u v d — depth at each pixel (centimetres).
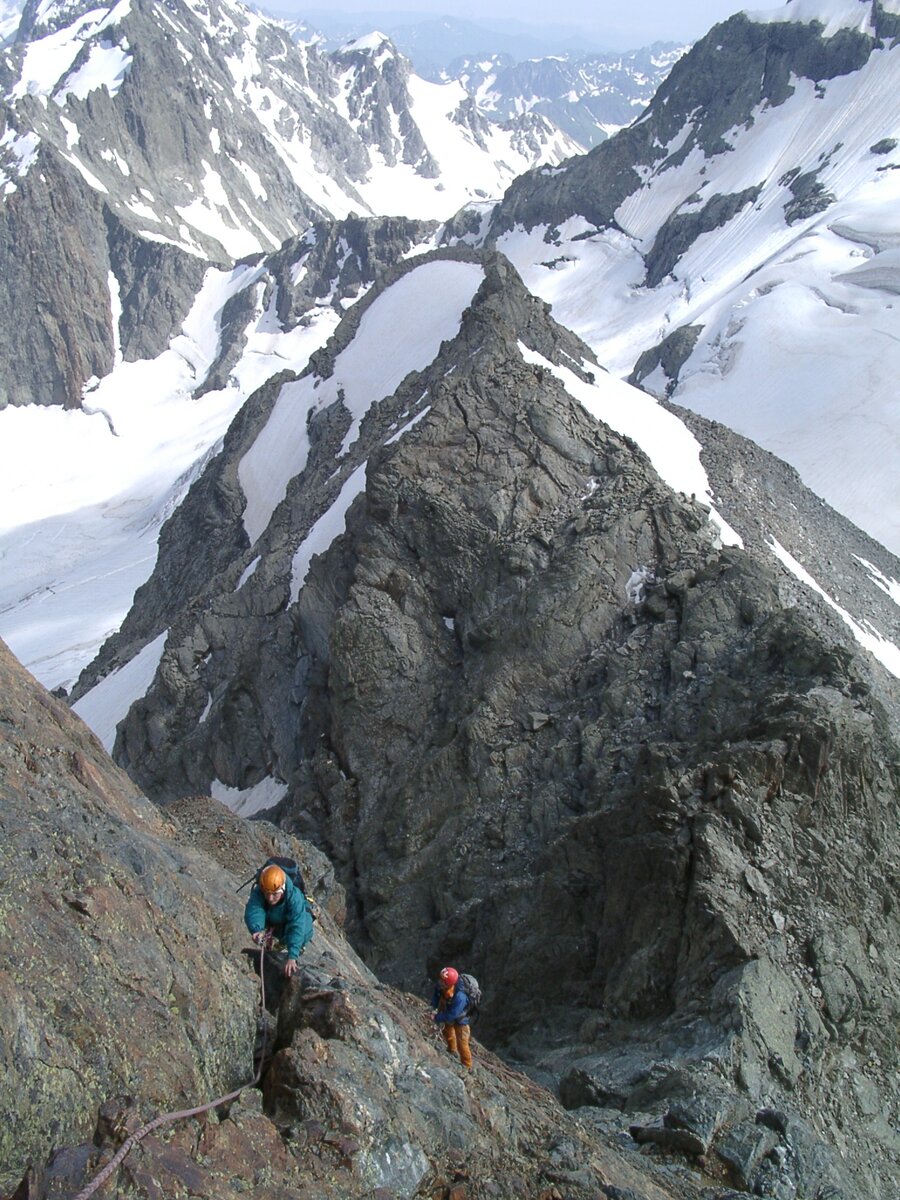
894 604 6931
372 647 4922
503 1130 1697
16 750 1741
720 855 3206
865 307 16925
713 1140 2253
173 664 6425
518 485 5122
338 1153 1426
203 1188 1270
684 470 5916
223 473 9162
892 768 3644
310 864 3359
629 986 3170
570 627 4600
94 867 1528
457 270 8781
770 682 3931
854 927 3189
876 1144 2730
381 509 5150
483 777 4341
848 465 14012
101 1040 1348
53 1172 1205
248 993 1617
